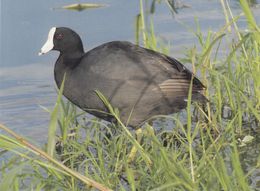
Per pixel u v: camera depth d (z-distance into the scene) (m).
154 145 8.21
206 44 11.54
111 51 10.62
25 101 12.62
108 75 10.42
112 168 9.24
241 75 11.30
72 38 11.13
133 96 10.38
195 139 10.52
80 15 16.80
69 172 7.01
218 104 11.06
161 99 10.40
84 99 10.70
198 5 17.14
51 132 6.74
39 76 13.89
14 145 7.12
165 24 15.79
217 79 10.87
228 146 9.97
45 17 16.73
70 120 10.53
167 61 10.61
